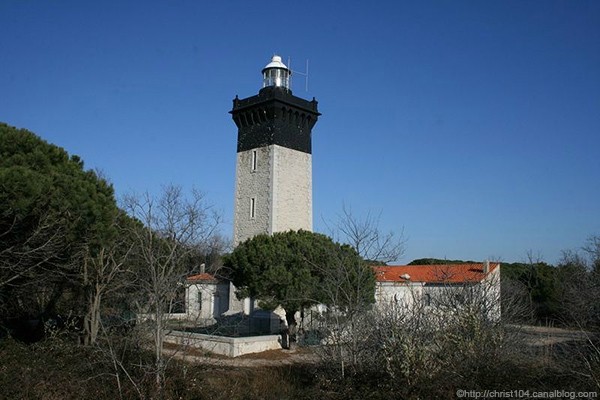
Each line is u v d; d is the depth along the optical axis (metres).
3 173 12.80
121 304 19.77
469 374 11.98
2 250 14.19
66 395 13.42
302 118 38.25
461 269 33.69
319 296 24.38
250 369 20.14
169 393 13.36
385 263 18.27
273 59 39.44
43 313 21.67
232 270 28.67
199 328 30.88
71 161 18.00
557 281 37.25
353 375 13.53
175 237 16.61
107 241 16.56
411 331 13.05
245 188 37.56
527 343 15.76
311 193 38.09
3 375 13.89
